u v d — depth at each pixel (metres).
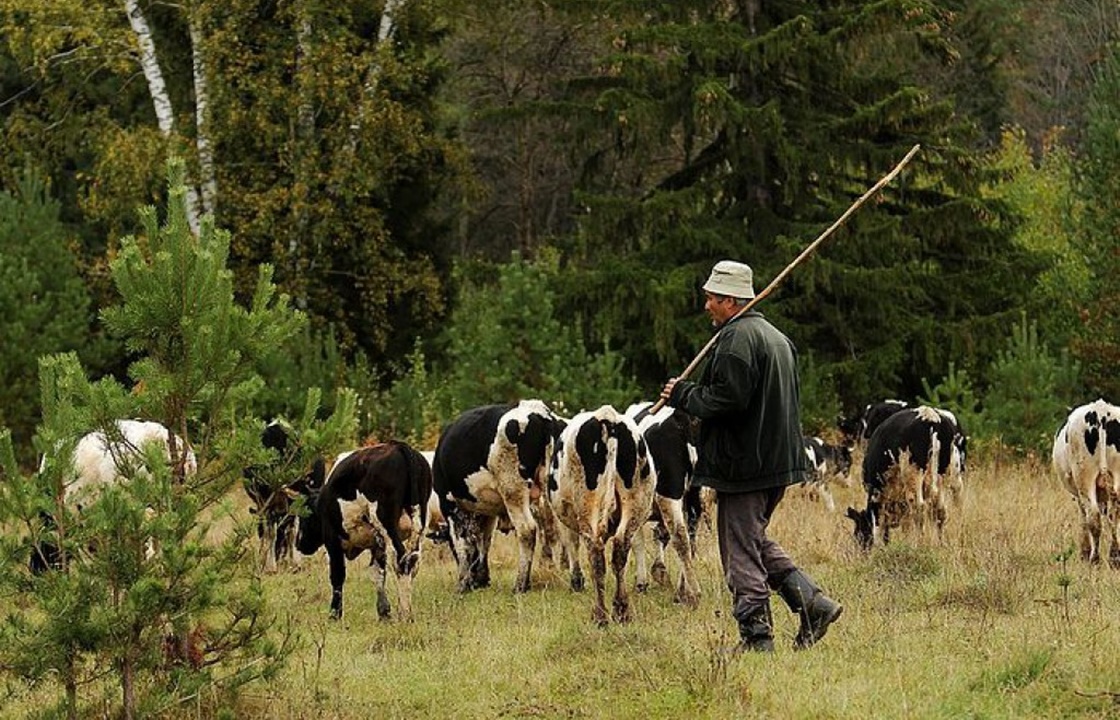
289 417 23.20
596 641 9.80
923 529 14.34
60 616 8.00
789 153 24.62
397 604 13.23
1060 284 26.28
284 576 15.32
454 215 32.62
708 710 8.16
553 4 26.53
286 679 9.63
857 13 24.83
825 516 17.62
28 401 24.53
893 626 10.00
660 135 25.70
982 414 22.44
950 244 26.58
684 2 26.06
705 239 24.98
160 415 8.84
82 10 26.66
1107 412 13.07
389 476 12.20
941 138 25.92
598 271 25.11
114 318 8.73
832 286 24.91
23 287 24.86
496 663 9.83
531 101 26.52
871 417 20.05
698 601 12.02
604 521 10.88
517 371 22.44
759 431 9.23
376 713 8.78
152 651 8.25
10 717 9.06
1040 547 13.40
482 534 14.09
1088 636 8.98
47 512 8.74
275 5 28.58
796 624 10.53
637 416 12.45
